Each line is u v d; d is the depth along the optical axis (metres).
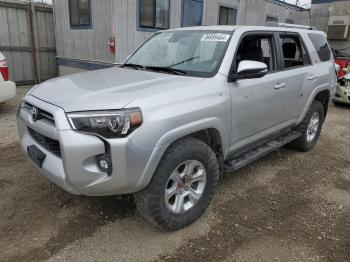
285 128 4.66
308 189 4.12
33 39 10.16
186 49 3.79
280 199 3.83
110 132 2.51
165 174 2.80
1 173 4.12
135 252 2.83
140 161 2.59
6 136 5.46
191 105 2.92
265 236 3.13
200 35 3.84
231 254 2.87
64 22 10.11
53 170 2.70
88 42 9.38
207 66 3.44
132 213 3.37
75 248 2.85
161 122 2.66
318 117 5.38
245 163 3.76
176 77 3.31
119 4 8.31
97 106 2.56
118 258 2.76
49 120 2.78
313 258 2.87
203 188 3.21
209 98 3.10
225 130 3.33
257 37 3.99
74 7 9.53
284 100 4.29
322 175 4.57
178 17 9.92
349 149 5.75
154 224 2.95
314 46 5.14
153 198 2.81
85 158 2.51
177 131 2.78
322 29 15.32
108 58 8.82
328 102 5.61
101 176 2.56
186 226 3.20
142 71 3.66
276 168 4.71
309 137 5.34
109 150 2.52
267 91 3.88
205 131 3.29
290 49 4.68
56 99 2.78
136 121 2.55
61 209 3.38
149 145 2.61
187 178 3.05
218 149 3.43
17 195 3.62
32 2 9.95
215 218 3.37
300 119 4.87
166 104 2.76
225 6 11.58
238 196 3.84
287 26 4.97
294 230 3.25
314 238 3.14
